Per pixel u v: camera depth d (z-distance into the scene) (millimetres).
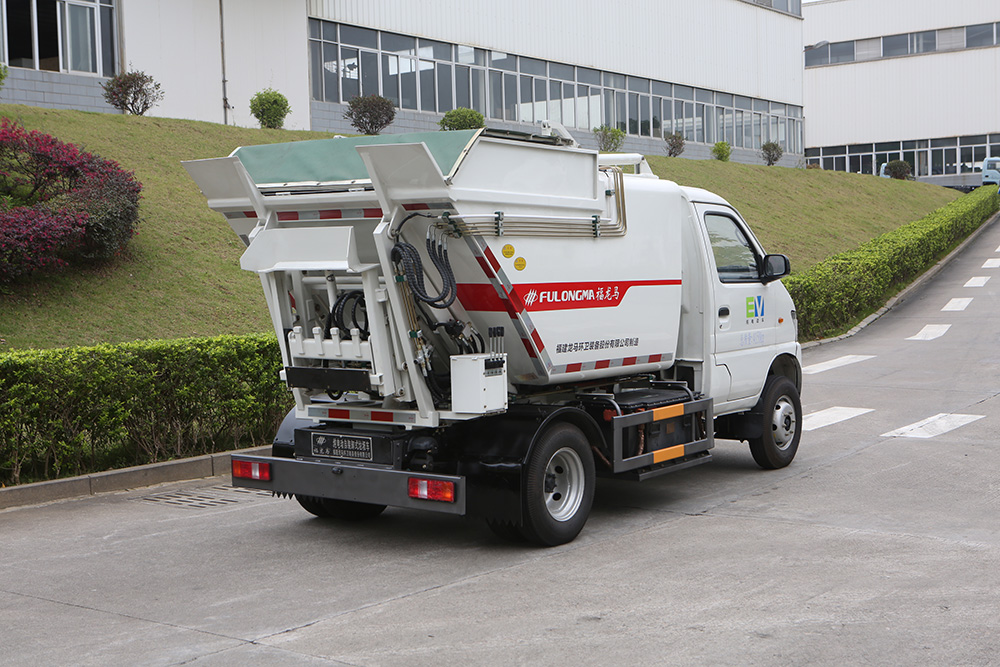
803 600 5203
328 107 30312
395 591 5641
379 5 31766
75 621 5215
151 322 14055
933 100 66000
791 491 8055
